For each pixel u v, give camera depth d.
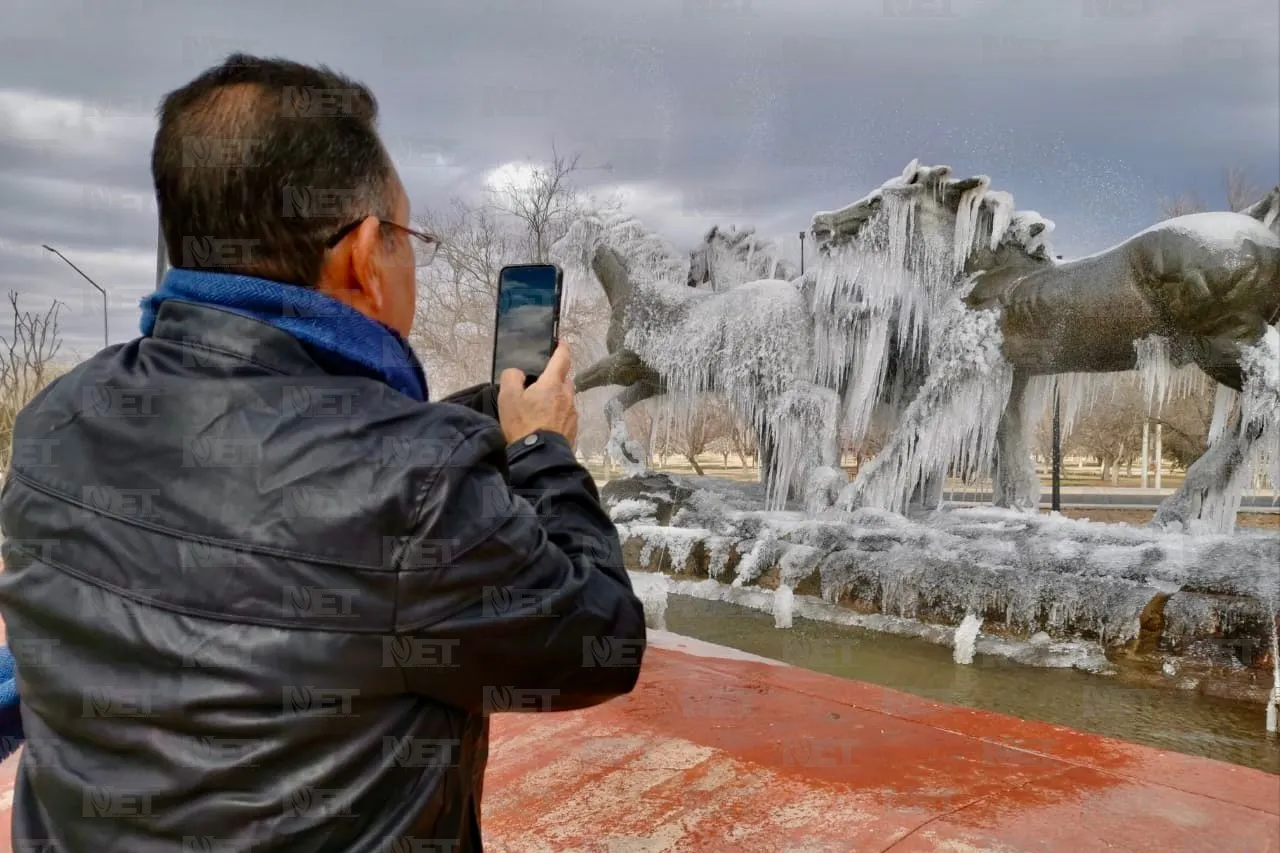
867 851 1.81
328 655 0.74
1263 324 5.05
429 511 0.76
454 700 0.82
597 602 0.88
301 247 0.88
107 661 0.76
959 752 2.34
